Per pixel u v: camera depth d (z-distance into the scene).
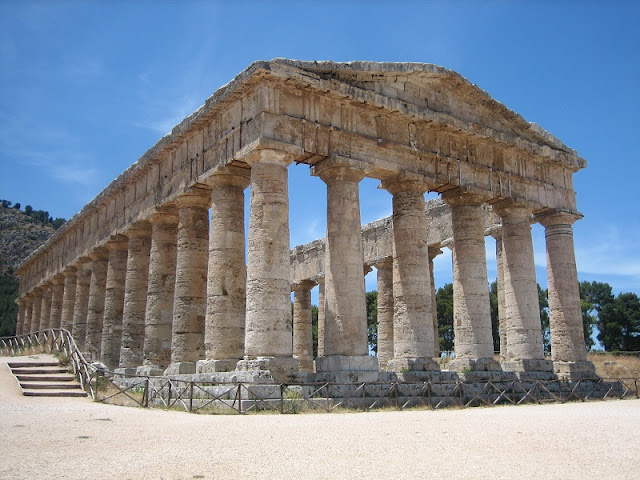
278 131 25.52
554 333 35.59
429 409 23.77
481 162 32.81
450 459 12.16
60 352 33.44
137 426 16.97
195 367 29.23
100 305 43.22
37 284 59.31
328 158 27.05
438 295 86.62
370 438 14.65
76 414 19.66
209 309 27.11
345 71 27.52
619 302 81.88
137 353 35.62
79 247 46.62
